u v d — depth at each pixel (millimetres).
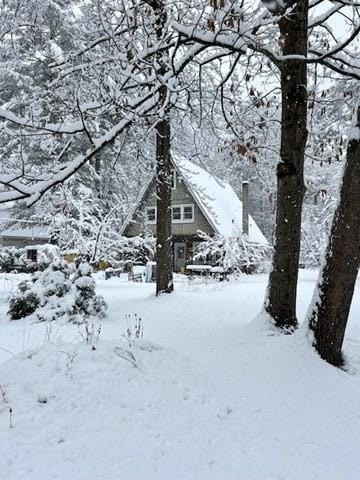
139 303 9672
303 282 15172
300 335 5688
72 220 14500
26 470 2498
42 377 3590
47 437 2846
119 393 3523
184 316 7988
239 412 3689
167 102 4469
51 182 4566
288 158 6188
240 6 4031
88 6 7016
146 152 10547
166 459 2809
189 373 4230
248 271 22328
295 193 6207
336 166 18516
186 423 3322
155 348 4641
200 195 12836
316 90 6883
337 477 2824
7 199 4520
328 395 4320
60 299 7922
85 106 4941
